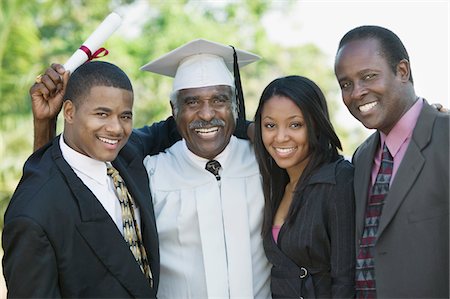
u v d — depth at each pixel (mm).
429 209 2979
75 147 3279
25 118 10781
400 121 3172
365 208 3205
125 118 3248
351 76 3146
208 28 12570
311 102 3473
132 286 3162
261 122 3582
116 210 3338
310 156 3518
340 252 3307
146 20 12750
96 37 3654
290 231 3438
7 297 3113
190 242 3684
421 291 2969
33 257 3002
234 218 3678
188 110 3738
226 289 3596
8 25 10109
